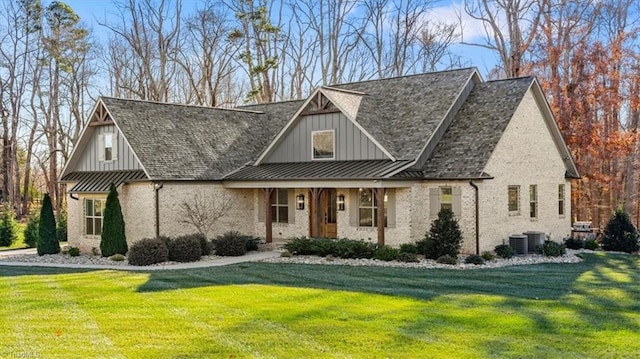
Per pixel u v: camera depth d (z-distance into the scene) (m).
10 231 32.47
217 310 12.46
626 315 11.96
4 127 48.12
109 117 26.09
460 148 23.59
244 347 9.82
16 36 48.53
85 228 26.61
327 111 25.23
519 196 24.50
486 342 10.03
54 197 50.72
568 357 9.25
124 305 13.08
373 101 27.33
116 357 9.33
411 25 49.88
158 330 10.88
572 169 28.59
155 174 23.95
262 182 25.02
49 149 51.66
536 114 25.91
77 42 49.00
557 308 12.62
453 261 20.11
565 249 24.55
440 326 11.03
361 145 24.38
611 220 26.25
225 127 29.64
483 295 14.13
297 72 50.56
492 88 26.17
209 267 19.91
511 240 23.41
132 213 24.94
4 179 47.97
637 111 35.34
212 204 26.09
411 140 24.09
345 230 25.02
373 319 11.59
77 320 11.70
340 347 9.79
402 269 19.03
